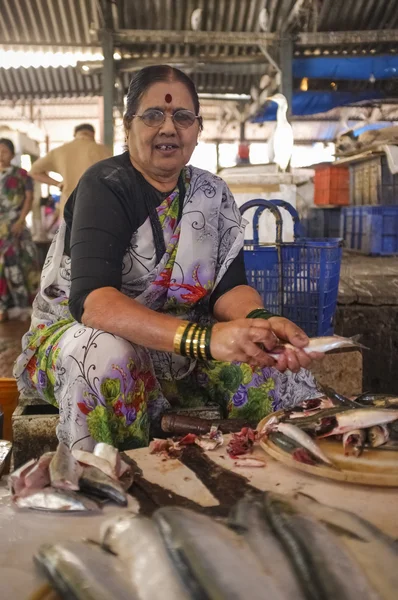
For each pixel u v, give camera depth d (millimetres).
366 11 7969
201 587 924
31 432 2305
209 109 13461
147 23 7938
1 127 8953
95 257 1973
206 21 8000
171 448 1664
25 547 1157
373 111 12227
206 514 1282
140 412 2018
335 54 8305
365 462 1492
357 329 3998
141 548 1038
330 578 948
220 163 14227
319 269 3170
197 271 2225
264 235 5754
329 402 1781
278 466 1550
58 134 14047
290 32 7734
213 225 2254
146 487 1422
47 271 2305
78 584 970
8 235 6184
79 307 1920
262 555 1040
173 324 1756
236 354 1673
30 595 1008
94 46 8648
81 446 1961
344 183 8742
